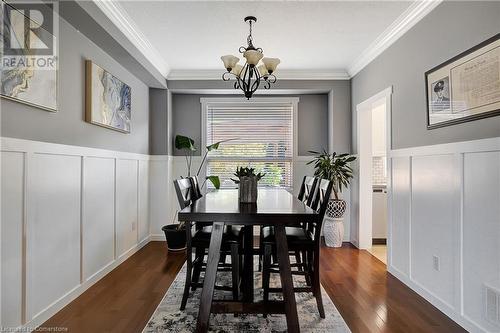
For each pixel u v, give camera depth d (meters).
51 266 2.13
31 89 1.91
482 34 1.87
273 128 4.70
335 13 2.61
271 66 2.63
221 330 1.97
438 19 2.29
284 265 1.89
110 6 2.42
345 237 4.32
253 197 2.27
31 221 1.92
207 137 4.67
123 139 3.38
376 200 4.32
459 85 2.04
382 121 4.54
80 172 2.50
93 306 2.28
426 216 2.42
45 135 2.07
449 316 2.13
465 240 1.99
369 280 2.83
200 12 2.59
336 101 4.26
